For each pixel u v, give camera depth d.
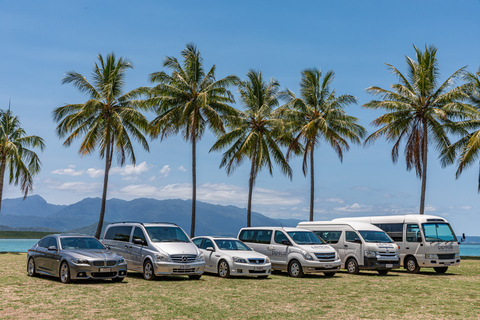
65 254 15.74
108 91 36.38
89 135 37.69
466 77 32.44
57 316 9.98
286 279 18.41
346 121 38.91
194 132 36.47
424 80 35.16
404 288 15.57
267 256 19.91
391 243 21.64
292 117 38.44
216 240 19.81
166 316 10.17
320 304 12.03
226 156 39.12
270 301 12.46
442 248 22.25
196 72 37.16
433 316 10.49
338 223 22.70
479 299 13.05
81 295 12.91
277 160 39.91
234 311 10.89
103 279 16.80
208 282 16.83
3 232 134.50
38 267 17.19
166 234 18.14
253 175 38.97
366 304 12.09
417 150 36.16
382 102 35.38
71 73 36.19
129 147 38.81
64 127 36.56
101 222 37.22
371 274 21.52
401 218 23.64
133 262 17.83
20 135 40.56
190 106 35.75
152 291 14.00
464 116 33.62
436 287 15.91
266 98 39.06
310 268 18.95
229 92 36.72
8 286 14.67
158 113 37.66
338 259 19.72
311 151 39.06
